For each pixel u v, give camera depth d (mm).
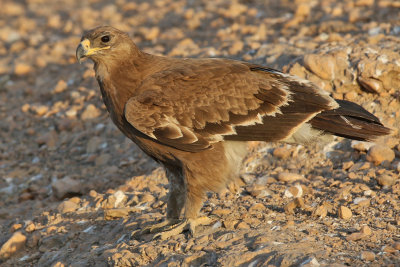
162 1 25266
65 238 10953
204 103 9531
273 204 10422
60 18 26609
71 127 16156
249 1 22656
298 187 10734
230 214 10055
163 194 11547
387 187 10500
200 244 8977
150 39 20656
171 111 9492
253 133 9594
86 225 11211
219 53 17266
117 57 9789
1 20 27531
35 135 16438
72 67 19891
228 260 8227
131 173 13562
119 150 14617
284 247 8195
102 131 15617
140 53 10008
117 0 27844
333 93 13172
